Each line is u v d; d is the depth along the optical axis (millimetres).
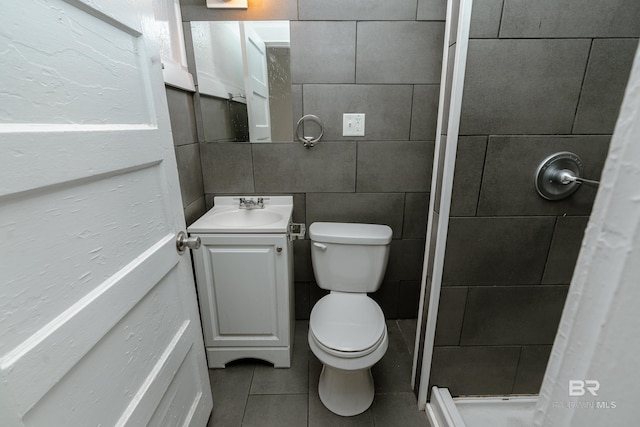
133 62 736
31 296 469
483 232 1089
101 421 625
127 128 702
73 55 545
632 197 226
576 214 1056
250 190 1673
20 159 442
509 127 976
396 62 1481
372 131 1575
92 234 596
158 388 832
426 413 1316
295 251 1784
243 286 1433
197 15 1438
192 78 1509
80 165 552
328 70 1494
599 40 897
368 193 1671
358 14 1423
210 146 1604
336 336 1205
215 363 1547
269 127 1577
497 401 1295
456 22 934
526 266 1122
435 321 1207
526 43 903
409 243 1766
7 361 428
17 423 441
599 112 954
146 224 788
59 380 515
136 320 748
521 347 1232
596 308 261
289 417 1300
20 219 451
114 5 647
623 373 246
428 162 1622
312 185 1662
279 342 1519
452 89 963
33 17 467
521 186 1032
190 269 1053
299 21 1436
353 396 1315
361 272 1510
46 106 492
